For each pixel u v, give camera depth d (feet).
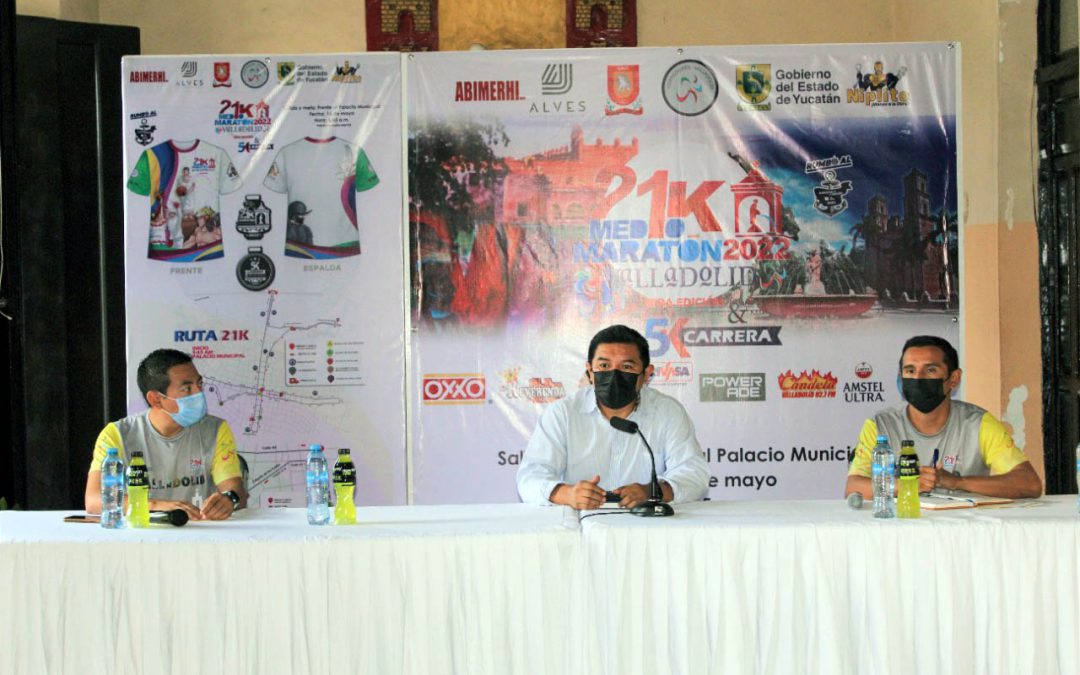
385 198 15.84
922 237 15.92
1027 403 17.89
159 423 12.50
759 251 15.89
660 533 9.80
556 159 15.87
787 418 15.92
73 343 18.10
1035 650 9.97
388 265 15.84
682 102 15.85
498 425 15.90
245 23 20.59
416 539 9.88
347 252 15.83
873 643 9.93
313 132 15.81
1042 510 10.89
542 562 9.93
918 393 12.69
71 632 9.82
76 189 18.19
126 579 9.82
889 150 15.90
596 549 9.85
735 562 9.85
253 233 15.80
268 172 15.80
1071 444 17.35
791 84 15.87
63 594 9.83
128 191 15.74
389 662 9.86
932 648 9.91
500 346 15.90
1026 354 17.87
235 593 9.82
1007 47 17.79
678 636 9.77
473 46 20.63
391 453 15.88
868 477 12.71
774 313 15.89
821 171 15.90
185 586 9.82
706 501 11.82
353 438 15.85
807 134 15.89
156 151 15.75
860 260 15.90
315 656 9.81
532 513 11.19
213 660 9.84
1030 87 17.75
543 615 9.87
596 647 9.87
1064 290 17.47
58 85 18.10
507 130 15.83
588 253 15.90
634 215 15.89
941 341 12.86
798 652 9.86
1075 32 17.03
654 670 9.81
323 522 10.89
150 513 10.87
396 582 9.87
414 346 15.87
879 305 15.90
